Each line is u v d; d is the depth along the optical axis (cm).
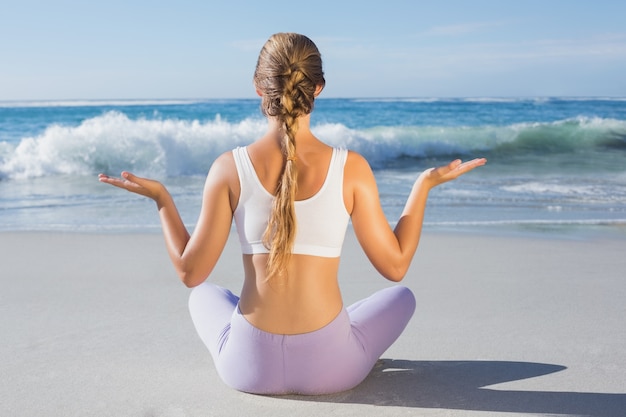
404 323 289
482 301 431
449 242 630
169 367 313
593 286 471
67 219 760
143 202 891
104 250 593
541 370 307
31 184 1098
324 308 247
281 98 232
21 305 422
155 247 609
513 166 1375
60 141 1282
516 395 277
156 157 1325
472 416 256
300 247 240
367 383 289
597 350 335
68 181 1143
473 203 873
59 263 543
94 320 391
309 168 236
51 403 271
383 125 2378
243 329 252
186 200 906
